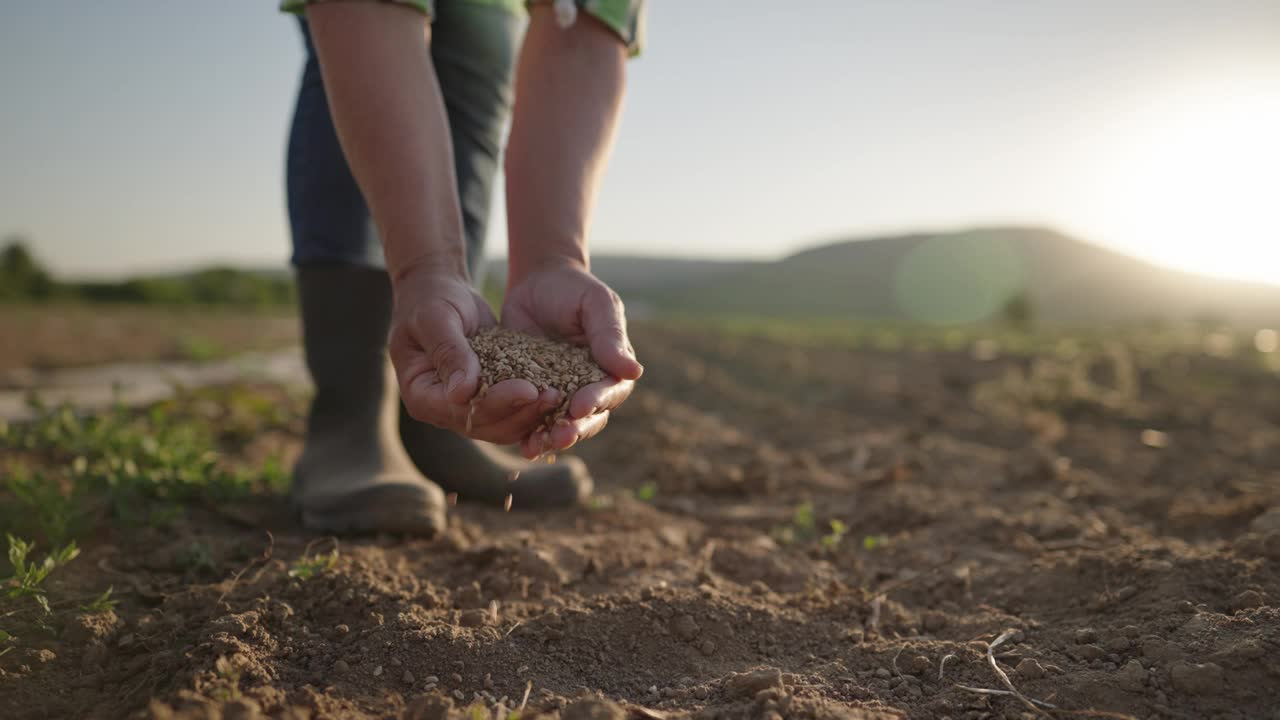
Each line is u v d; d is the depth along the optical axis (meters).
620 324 1.39
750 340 14.28
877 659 1.45
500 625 1.50
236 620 1.41
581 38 1.72
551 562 1.80
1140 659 1.35
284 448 3.15
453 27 2.10
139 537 1.93
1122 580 1.68
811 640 1.55
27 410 3.71
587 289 1.45
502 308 1.58
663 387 6.26
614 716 1.18
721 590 1.76
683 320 30.17
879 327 28.42
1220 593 1.55
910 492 2.66
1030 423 4.53
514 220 1.62
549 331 1.51
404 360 1.36
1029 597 1.73
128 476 2.21
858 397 6.00
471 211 2.20
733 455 3.41
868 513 2.42
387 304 2.12
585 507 2.45
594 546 2.01
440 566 1.82
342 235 2.04
